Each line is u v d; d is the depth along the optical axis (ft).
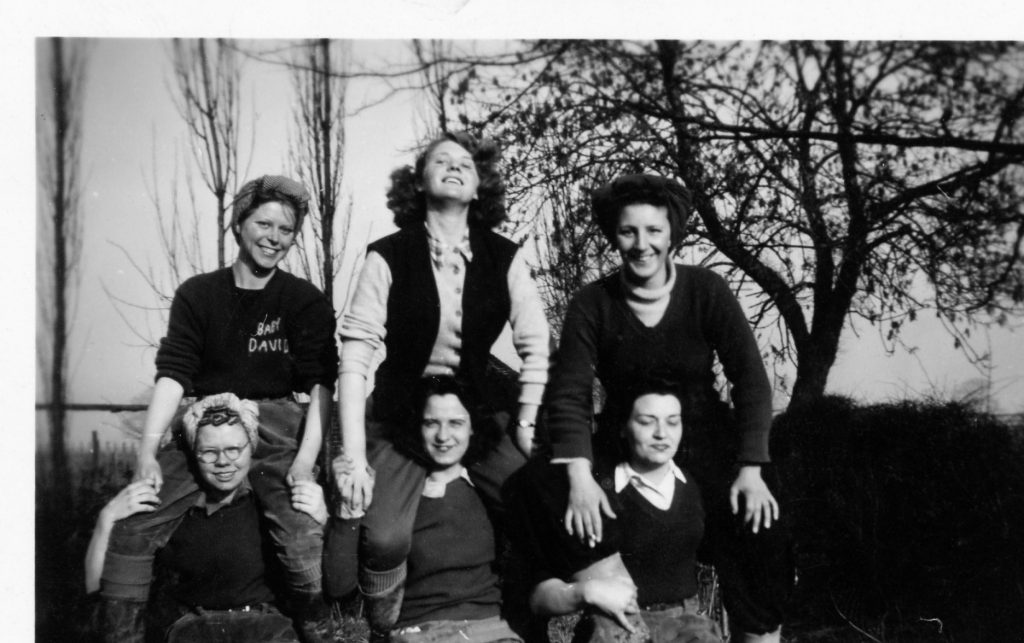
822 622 15.23
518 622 12.02
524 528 11.87
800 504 15.29
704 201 15.98
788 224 16.20
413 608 11.75
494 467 12.07
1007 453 15.60
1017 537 15.29
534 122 15.56
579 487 11.71
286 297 12.69
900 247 16.57
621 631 11.39
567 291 14.99
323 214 14.74
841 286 16.28
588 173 15.65
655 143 15.96
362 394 11.93
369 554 11.59
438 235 12.42
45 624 13.65
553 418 12.12
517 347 12.39
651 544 11.68
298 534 11.84
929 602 15.16
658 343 12.13
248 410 12.24
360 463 11.68
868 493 15.37
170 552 12.21
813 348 16.07
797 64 16.43
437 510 11.89
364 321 12.07
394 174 12.75
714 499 12.28
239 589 12.09
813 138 16.22
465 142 12.66
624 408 12.07
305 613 12.03
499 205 12.96
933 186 16.47
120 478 14.26
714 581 14.02
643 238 11.95
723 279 12.39
